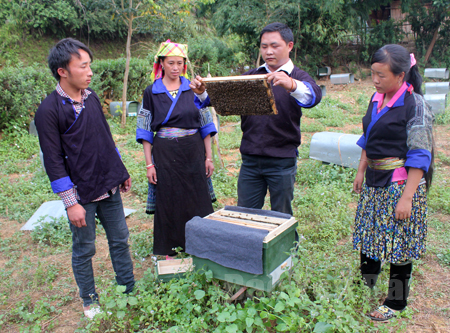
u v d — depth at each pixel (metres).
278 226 2.61
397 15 21.89
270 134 2.96
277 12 17.53
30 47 13.71
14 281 3.38
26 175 6.53
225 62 17.23
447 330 2.59
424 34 19.72
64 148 2.52
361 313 2.60
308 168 6.13
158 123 3.21
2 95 8.38
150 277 2.98
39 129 2.43
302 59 19.52
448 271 3.32
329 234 3.95
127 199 5.44
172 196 3.28
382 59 2.31
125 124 9.90
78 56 2.39
